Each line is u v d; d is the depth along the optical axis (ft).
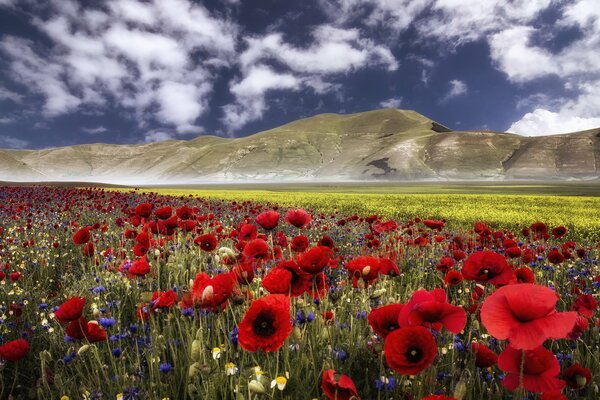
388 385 7.58
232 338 9.27
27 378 10.77
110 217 43.52
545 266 20.93
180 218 19.06
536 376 5.75
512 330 4.63
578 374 7.41
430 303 6.22
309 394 8.02
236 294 9.16
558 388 5.59
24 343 8.93
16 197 66.03
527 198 138.72
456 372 9.09
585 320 9.09
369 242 23.58
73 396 8.89
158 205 61.57
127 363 11.00
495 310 4.83
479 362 7.86
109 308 13.96
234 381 8.34
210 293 8.21
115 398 8.73
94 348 9.37
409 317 6.33
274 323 6.66
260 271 13.52
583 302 11.11
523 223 58.80
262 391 6.65
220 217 48.85
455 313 6.11
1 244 28.50
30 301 16.67
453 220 63.62
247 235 14.30
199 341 7.75
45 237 31.91
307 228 37.40
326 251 8.77
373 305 13.06
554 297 4.60
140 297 15.02
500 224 58.70
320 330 10.32
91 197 61.62
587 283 19.90
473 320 10.71
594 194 226.99
